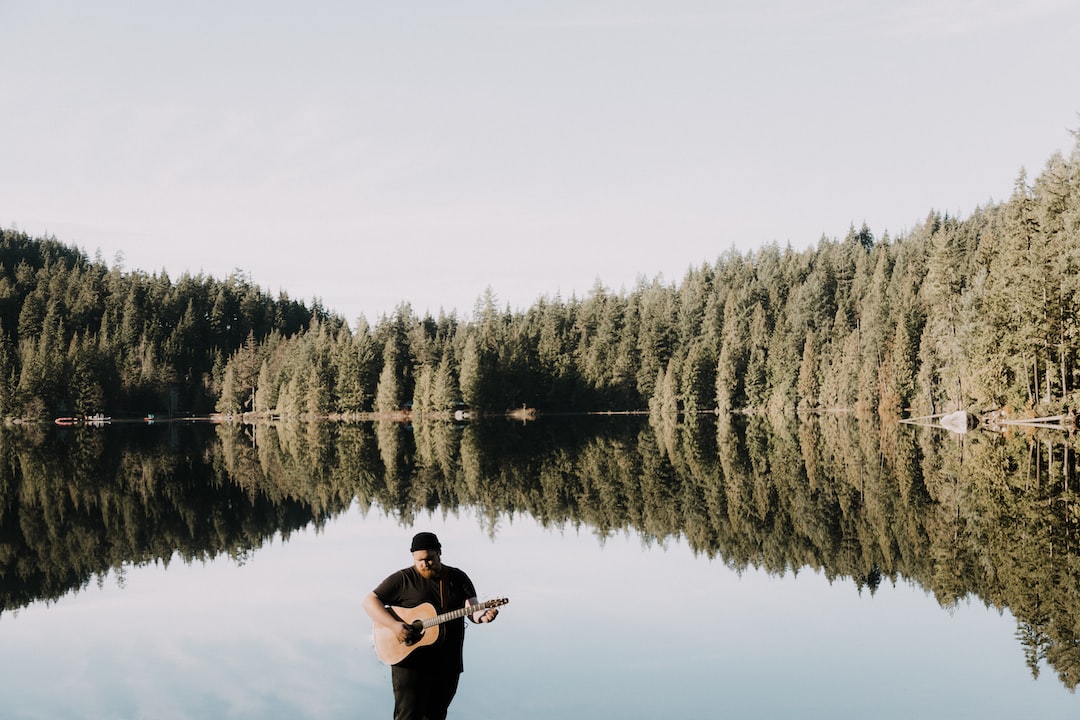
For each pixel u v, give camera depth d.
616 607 12.27
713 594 12.94
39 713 8.91
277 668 10.12
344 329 127.19
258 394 131.00
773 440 50.50
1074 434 37.50
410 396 122.50
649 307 131.00
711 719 8.02
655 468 34.69
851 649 9.98
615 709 8.34
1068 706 8.05
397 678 6.52
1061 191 45.38
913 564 14.25
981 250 64.38
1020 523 17.27
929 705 8.19
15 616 12.94
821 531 18.00
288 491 29.55
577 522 20.45
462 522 21.06
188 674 10.00
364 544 18.62
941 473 27.00
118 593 14.34
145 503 26.69
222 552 17.94
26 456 50.25
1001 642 9.98
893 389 66.38
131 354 138.12
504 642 10.62
